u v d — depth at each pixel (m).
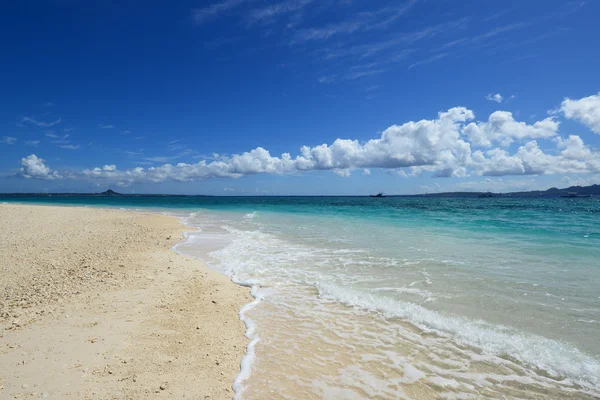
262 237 15.64
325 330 5.70
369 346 5.13
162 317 6.00
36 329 5.29
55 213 27.69
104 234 16.05
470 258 10.47
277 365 4.55
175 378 4.13
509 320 5.90
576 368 4.47
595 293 7.07
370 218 26.03
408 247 12.54
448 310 6.39
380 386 4.12
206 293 7.51
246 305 6.87
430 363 4.65
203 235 16.45
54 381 3.92
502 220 23.17
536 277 8.28
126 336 5.18
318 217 27.70
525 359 4.71
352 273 9.08
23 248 11.82
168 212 37.12
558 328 5.55
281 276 8.95
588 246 12.12
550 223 20.66
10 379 3.92
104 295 7.01
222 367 4.47
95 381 3.96
